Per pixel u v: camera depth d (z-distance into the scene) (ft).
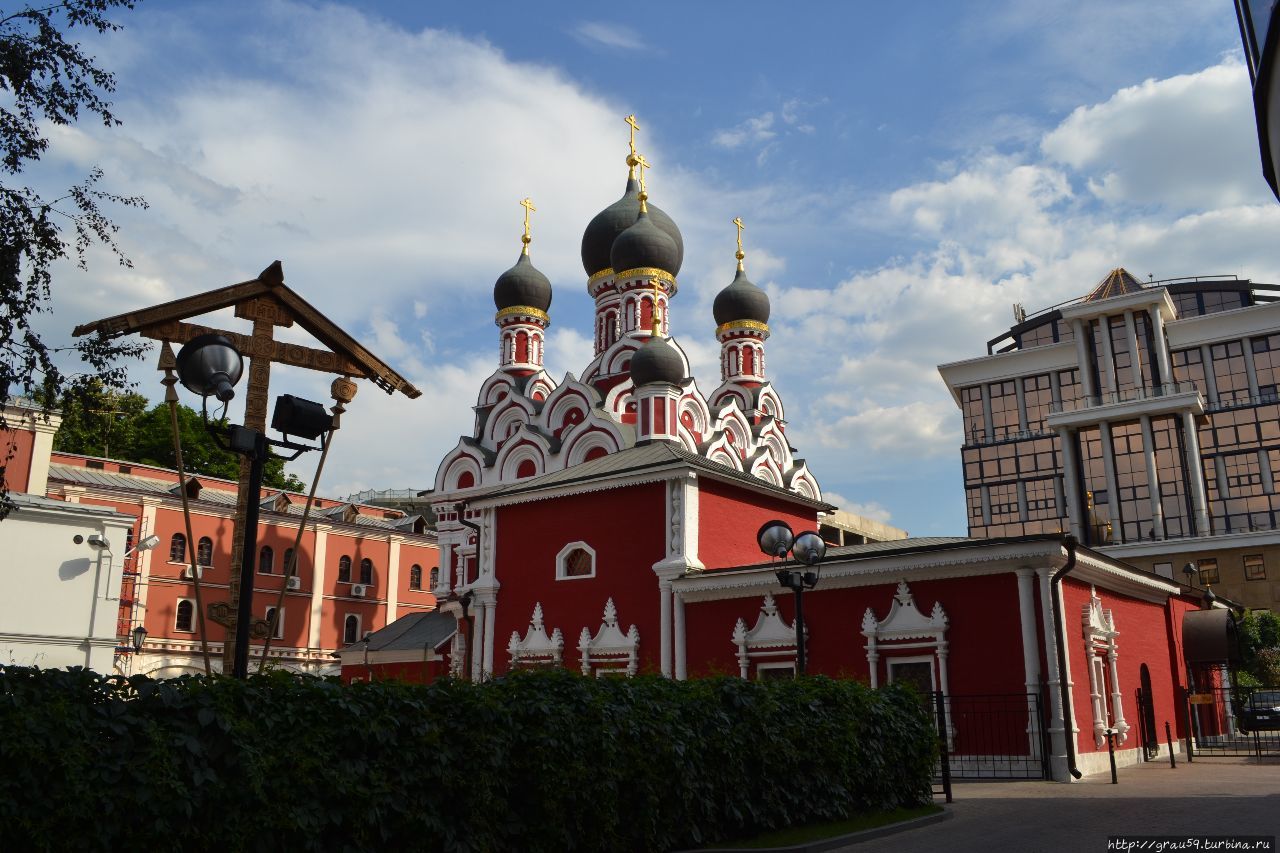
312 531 179.32
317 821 26.89
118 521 92.68
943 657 69.92
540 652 93.76
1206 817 44.60
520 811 32.42
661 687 39.42
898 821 44.91
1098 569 73.61
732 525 93.66
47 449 116.98
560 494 96.07
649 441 133.59
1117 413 205.87
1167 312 214.69
